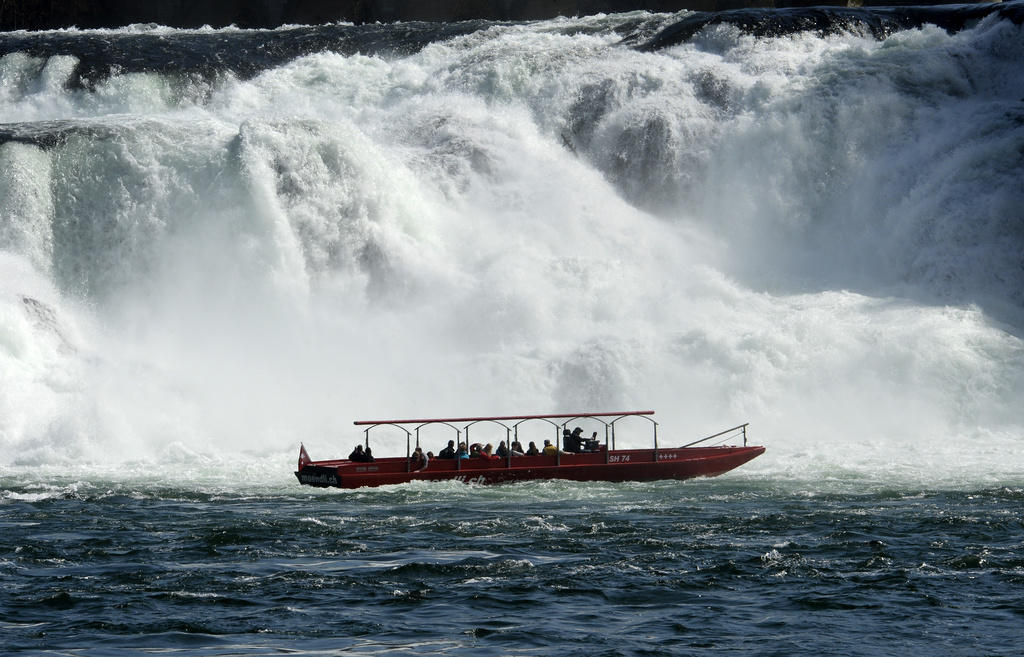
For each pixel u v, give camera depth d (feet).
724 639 257.96
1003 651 251.19
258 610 276.41
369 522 367.04
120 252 644.69
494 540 342.23
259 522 364.99
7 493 416.87
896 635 260.62
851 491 413.80
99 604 280.51
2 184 638.94
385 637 258.57
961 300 623.77
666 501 399.65
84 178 652.07
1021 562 316.40
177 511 385.70
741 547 332.39
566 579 300.40
